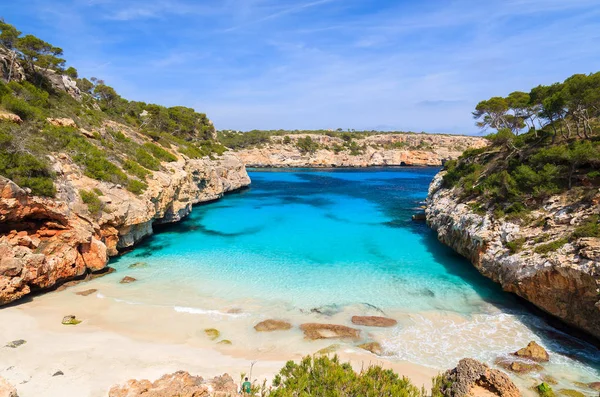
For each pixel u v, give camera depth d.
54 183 23.64
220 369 14.28
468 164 39.06
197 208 53.31
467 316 19.80
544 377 14.11
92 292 21.84
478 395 11.30
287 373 10.55
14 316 17.88
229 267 27.39
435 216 37.91
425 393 12.16
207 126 92.00
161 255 30.11
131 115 67.56
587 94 24.78
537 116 31.95
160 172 38.75
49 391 12.11
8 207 19.95
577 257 17.16
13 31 40.69
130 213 29.12
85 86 68.06
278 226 41.44
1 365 13.52
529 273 19.33
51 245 22.30
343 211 50.81
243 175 78.62
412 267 27.73
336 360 10.93
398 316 19.78
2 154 21.09
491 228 24.75
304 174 113.25
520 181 25.25
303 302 21.48
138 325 18.03
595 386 13.46
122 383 12.78
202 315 19.47
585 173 22.19
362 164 143.25
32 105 34.16
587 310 16.64
